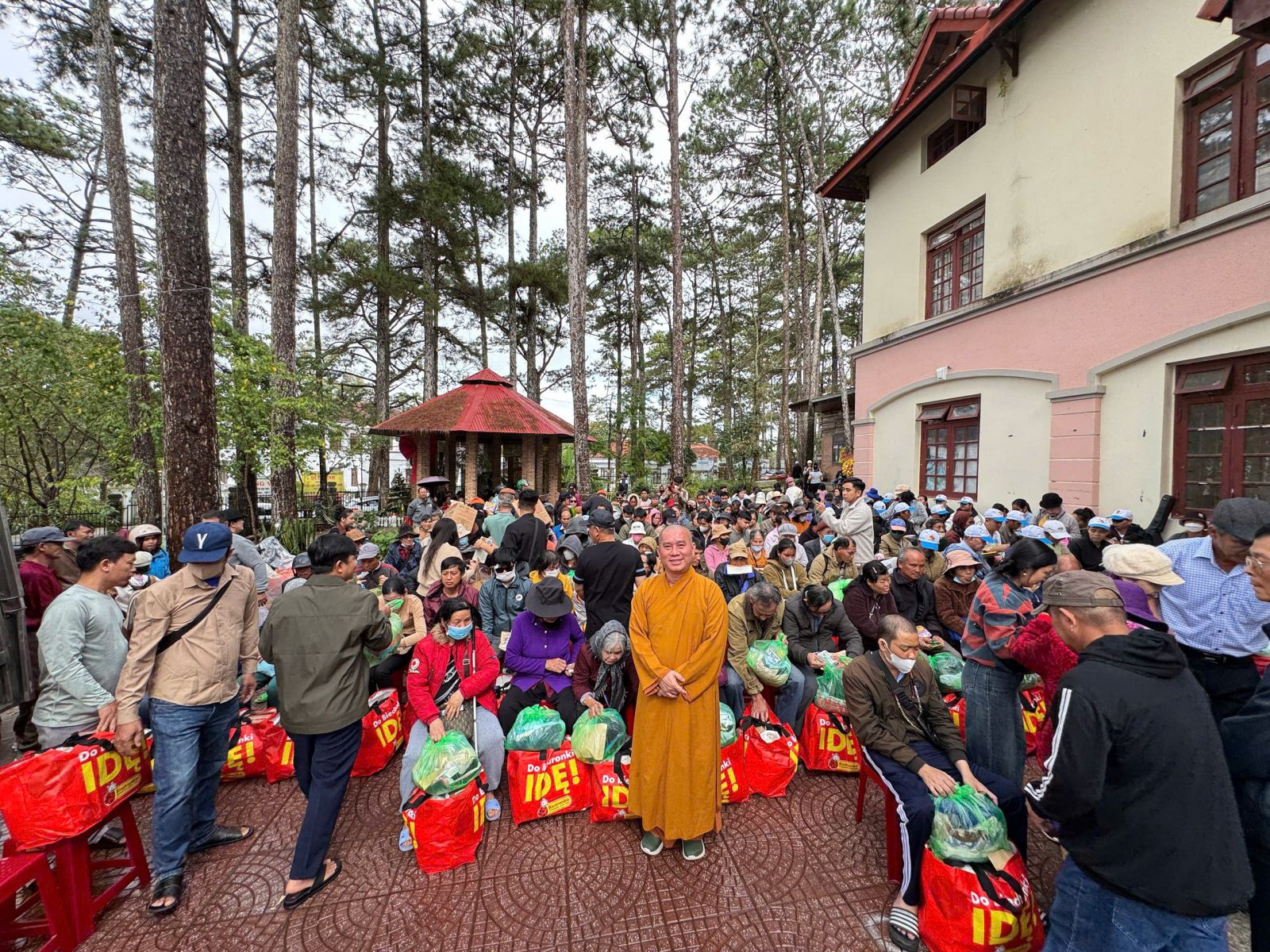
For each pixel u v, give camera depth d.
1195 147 5.48
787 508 7.98
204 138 5.46
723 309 31.27
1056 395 6.65
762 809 2.98
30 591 3.71
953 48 8.51
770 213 21.84
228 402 8.73
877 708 2.57
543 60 19.61
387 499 17.83
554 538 6.66
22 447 9.82
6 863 2.10
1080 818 1.58
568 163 13.49
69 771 2.19
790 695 3.46
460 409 14.14
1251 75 5.02
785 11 16.27
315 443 10.47
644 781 2.62
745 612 3.36
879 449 10.14
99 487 10.71
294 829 2.91
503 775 3.40
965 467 8.32
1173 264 5.51
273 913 2.34
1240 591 2.38
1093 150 6.32
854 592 3.88
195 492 5.40
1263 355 4.91
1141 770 1.46
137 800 3.25
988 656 2.61
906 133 9.45
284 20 10.57
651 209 25.81
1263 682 1.74
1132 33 5.89
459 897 2.40
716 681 2.64
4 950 2.21
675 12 15.52
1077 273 6.39
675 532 2.67
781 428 22.67
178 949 2.18
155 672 2.50
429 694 2.85
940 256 9.01
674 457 15.98
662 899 2.37
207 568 2.57
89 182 16.80
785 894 2.38
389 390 21.03
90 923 2.25
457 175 18.22
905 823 2.20
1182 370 5.56
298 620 2.52
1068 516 6.10
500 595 4.20
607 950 2.13
